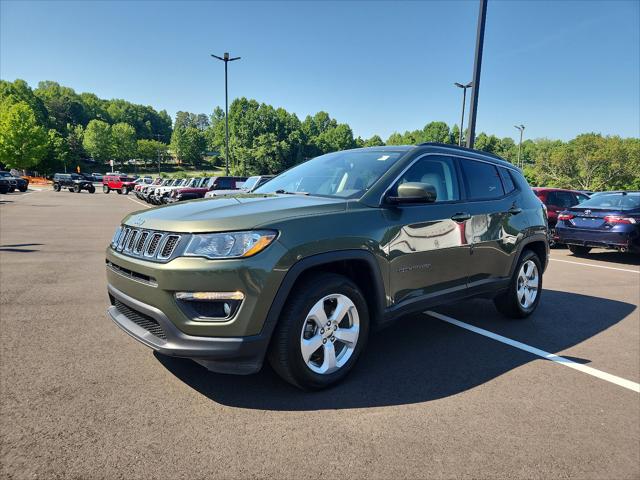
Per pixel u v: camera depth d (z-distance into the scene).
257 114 95.56
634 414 2.88
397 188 3.44
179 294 2.59
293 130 98.44
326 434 2.53
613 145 61.28
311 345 2.90
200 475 2.13
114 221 15.91
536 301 5.07
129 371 3.29
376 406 2.88
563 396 3.11
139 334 2.83
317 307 2.89
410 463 2.29
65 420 2.58
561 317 5.13
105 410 2.71
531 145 123.12
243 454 2.31
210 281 2.55
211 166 145.00
